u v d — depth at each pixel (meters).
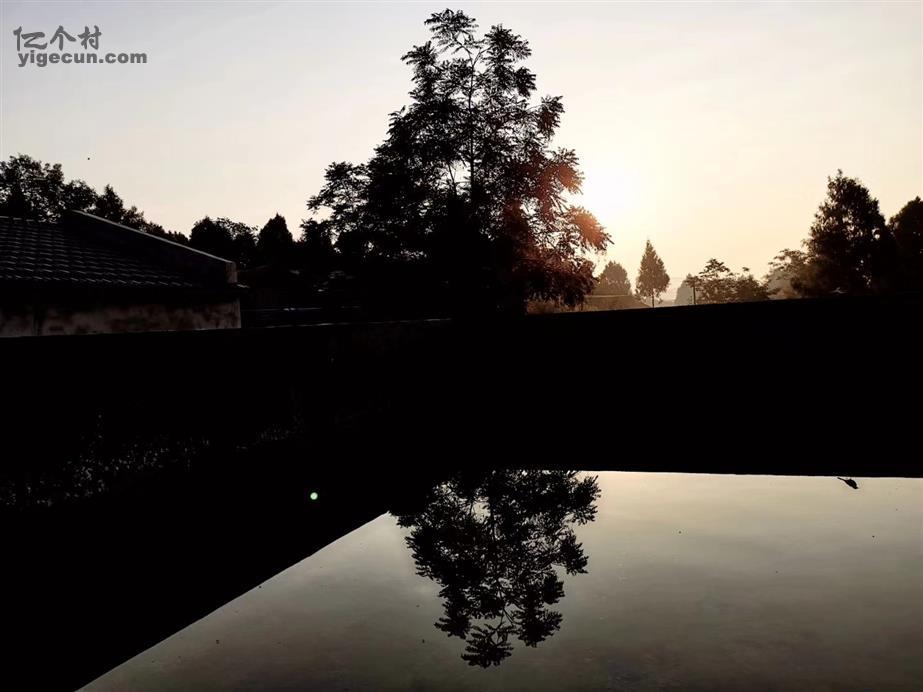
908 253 43.78
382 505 4.43
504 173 25.61
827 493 3.98
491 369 10.55
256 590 2.91
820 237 39.53
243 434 5.69
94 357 4.39
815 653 1.97
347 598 2.76
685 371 9.45
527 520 3.80
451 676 1.97
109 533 3.85
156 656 2.26
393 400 8.51
